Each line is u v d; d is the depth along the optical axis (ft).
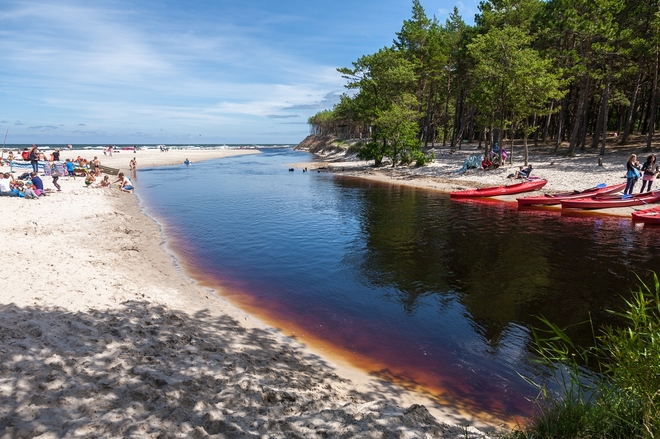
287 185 99.50
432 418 13.15
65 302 21.29
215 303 26.02
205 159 223.30
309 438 10.94
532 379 18.17
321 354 20.36
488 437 12.07
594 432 10.11
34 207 51.80
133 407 11.69
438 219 56.13
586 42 92.48
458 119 163.84
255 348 19.65
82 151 241.76
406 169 120.26
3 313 18.62
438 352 20.89
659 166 69.15
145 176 121.90
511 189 75.20
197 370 14.99
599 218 55.57
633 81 111.86
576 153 103.96
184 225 51.47
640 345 10.71
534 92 88.74
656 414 9.37
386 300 27.96
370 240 44.52
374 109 136.67
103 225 45.78
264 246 41.81
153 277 30.09
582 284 30.58
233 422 11.36
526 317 25.16
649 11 83.46
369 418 12.19
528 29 107.24
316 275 33.01
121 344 16.61
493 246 41.73
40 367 13.61
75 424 10.43
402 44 151.74
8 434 9.86
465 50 121.70
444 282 31.48
